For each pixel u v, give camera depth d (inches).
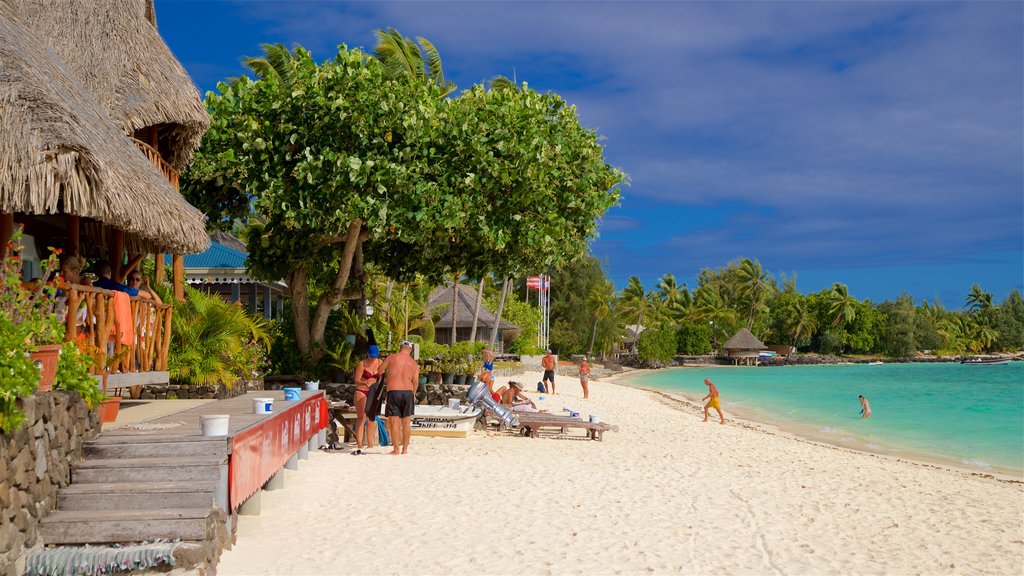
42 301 274.7
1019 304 5964.6
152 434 297.7
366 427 583.8
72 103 307.1
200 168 694.5
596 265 3297.2
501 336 2329.0
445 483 438.9
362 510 366.6
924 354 4911.4
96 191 276.7
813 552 336.8
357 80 692.1
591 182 810.8
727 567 304.7
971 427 1067.9
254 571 265.7
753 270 4350.4
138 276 439.2
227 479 275.4
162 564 232.7
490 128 720.3
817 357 4298.7
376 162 678.5
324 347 851.4
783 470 581.6
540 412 779.4
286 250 802.2
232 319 591.2
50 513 246.1
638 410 1128.2
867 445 887.1
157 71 484.7
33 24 430.6
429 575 275.1
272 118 720.3
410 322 1336.1
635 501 418.3
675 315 4188.0
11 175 258.4
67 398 265.1
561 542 326.3
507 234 737.0
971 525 416.2
